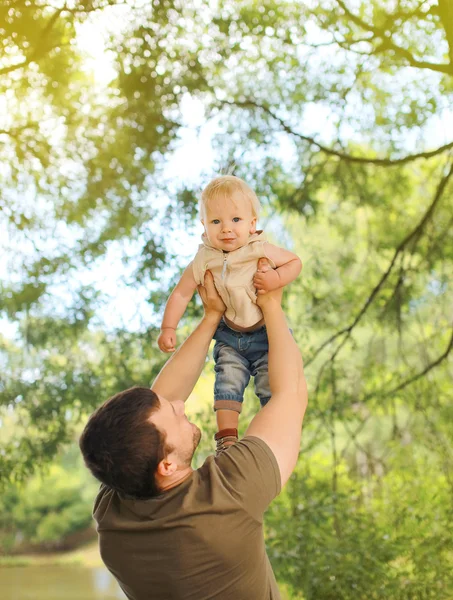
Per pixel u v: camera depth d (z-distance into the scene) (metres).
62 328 8.16
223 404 2.21
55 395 8.08
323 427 8.17
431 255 7.75
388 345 8.71
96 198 8.14
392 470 7.46
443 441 7.55
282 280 2.08
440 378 8.02
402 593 6.45
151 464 1.73
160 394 2.08
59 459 8.57
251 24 7.55
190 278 2.18
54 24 7.54
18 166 8.14
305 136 7.91
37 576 13.77
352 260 8.29
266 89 8.02
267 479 1.77
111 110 7.90
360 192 8.04
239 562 1.75
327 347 8.58
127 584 1.82
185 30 7.62
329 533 6.84
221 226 2.11
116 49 7.53
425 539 6.73
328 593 6.46
